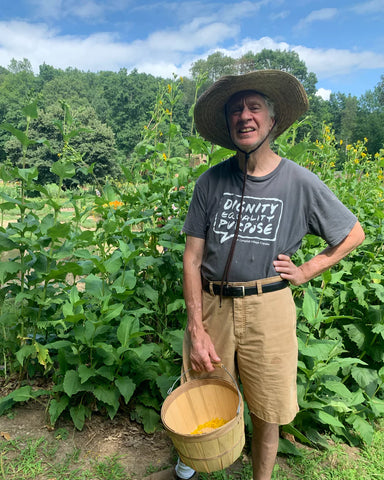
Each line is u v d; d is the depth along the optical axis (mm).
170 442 2637
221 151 3227
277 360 1904
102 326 2643
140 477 2342
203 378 2072
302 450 2682
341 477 2479
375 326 3016
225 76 1826
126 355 2717
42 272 2816
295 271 1918
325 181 4707
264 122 1873
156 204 3869
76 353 2705
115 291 2672
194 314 2031
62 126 3027
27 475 2281
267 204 1888
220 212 1966
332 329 3240
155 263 3293
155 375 2814
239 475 2418
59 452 2477
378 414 2873
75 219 3174
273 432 2020
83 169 3260
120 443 2592
